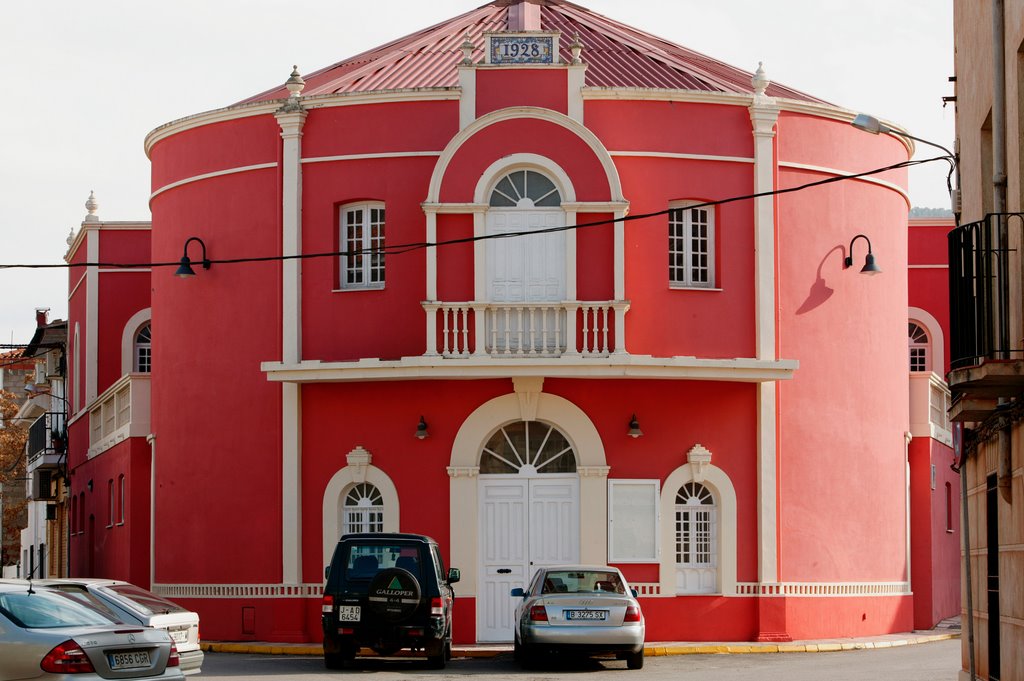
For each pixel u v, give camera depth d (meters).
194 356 31.55
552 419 29.31
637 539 29.25
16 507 68.62
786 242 30.34
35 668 15.98
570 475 29.45
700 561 29.70
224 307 31.16
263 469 30.38
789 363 29.23
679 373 28.75
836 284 30.95
